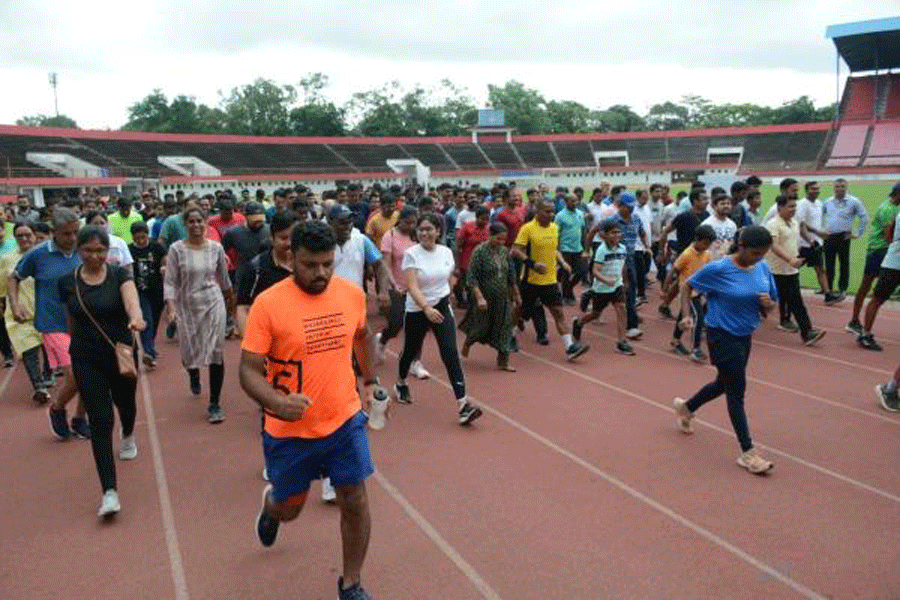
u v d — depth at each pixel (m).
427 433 6.16
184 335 6.37
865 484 5.08
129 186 34.62
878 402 6.86
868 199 33.31
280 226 4.96
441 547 4.27
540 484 5.12
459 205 13.37
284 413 3.21
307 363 3.40
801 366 8.13
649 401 7.00
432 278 6.36
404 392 6.97
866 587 3.82
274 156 61.44
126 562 4.19
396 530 4.48
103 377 4.79
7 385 7.98
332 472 3.49
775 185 51.78
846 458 5.55
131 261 7.73
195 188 52.09
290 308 3.36
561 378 7.83
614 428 6.25
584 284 13.83
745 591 3.79
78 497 5.07
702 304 8.22
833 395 7.10
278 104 86.25
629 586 3.85
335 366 3.47
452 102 98.12
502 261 7.86
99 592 3.91
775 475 5.24
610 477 5.22
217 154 58.84
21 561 4.24
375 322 11.00
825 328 9.95
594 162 68.62
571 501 4.85
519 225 11.05
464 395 6.23
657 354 8.83
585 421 6.43
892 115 58.53
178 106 88.25
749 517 4.59
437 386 7.57
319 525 4.56
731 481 5.14
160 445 5.98
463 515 4.66
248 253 7.38
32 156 45.34
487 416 6.59
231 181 54.28
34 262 6.17
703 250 8.21
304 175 58.88
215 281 6.55
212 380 6.45
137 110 89.94
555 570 4.02
